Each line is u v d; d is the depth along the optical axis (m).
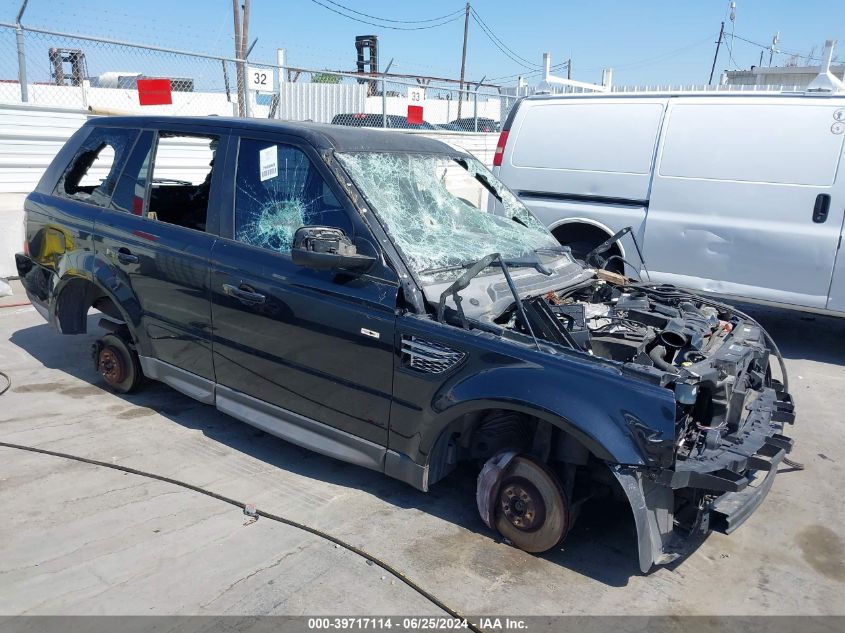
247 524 3.52
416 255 3.60
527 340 3.23
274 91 12.29
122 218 4.63
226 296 4.02
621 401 2.97
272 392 3.98
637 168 6.91
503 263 3.32
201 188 5.30
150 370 4.66
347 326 3.56
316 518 3.63
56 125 8.91
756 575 3.36
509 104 20.55
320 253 3.32
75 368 5.64
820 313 6.38
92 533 3.37
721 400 3.25
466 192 4.52
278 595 3.00
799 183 6.20
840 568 3.44
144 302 4.52
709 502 3.25
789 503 4.04
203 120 4.38
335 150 3.79
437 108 19.95
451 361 3.30
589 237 7.32
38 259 5.18
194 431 4.58
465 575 3.22
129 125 4.80
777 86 14.52
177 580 3.06
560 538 3.30
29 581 3.00
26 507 3.57
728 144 6.50
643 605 3.08
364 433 3.65
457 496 3.93
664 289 4.57
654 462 2.92
